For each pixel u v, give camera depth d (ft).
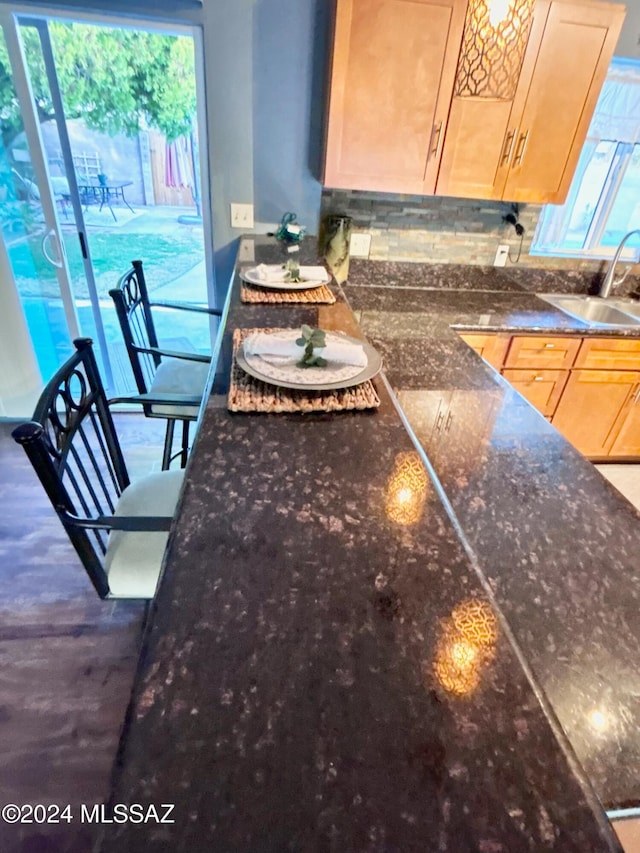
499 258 8.42
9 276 7.53
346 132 6.16
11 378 8.23
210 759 1.30
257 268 5.76
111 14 6.24
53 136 7.09
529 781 1.30
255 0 6.21
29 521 6.49
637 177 8.35
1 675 4.66
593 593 2.30
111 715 4.38
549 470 3.22
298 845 1.14
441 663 1.60
